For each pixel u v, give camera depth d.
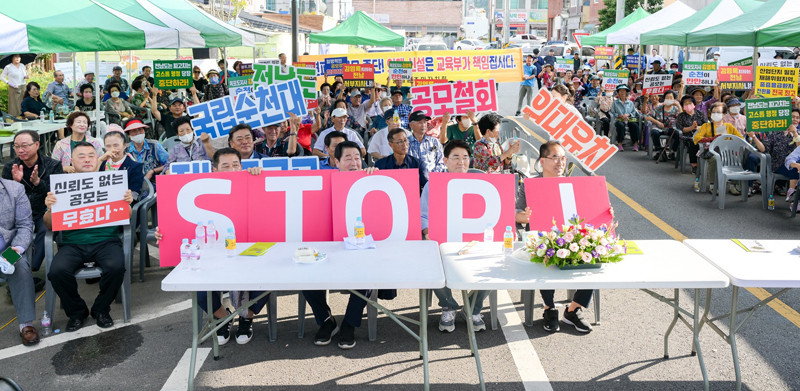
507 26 66.12
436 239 4.68
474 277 3.72
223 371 4.23
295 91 6.32
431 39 49.34
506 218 4.68
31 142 5.39
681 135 11.11
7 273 4.49
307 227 4.71
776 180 8.66
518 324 4.98
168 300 5.53
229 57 26.80
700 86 14.90
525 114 6.95
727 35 11.33
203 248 4.37
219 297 4.63
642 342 4.64
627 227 7.77
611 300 5.50
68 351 4.55
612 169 11.59
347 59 13.19
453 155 5.12
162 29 9.32
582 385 4.02
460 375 4.15
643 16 21.42
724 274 3.75
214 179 4.63
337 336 4.75
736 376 3.80
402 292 5.71
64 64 18.31
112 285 4.90
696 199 9.25
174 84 11.86
